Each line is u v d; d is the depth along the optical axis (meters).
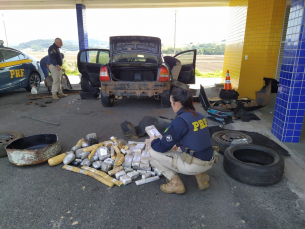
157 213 2.33
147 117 4.36
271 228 2.13
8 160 3.42
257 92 5.77
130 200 2.53
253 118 5.20
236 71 8.03
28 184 2.81
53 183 2.84
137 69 6.52
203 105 5.57
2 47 7.57
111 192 2.66
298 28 3.47
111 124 4.99
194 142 2.27
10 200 2.52
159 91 5.88
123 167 3.12
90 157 3.25
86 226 2.16
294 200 2.51
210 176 2.99
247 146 3.21
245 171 2.74
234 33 8.29
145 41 6.40
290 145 3.83
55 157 3.26
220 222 2.21
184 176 3.00
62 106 6.55
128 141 3.96
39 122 5.12
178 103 2.32
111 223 2.20
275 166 2.70
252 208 2.39
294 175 2.97
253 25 6.97
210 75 15.25
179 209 2.38
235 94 6.14
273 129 4.29
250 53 7.19
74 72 17.06
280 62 6.99
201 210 2.37
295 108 3.76
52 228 2.14
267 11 6.60
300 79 3.62
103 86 5.86
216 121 5.00
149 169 3.07
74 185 2.80
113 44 6.37
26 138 3.55
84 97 7.38
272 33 6.64
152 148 2.44
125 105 6.67
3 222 2.21
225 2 9.51
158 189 2.73
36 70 8.75
